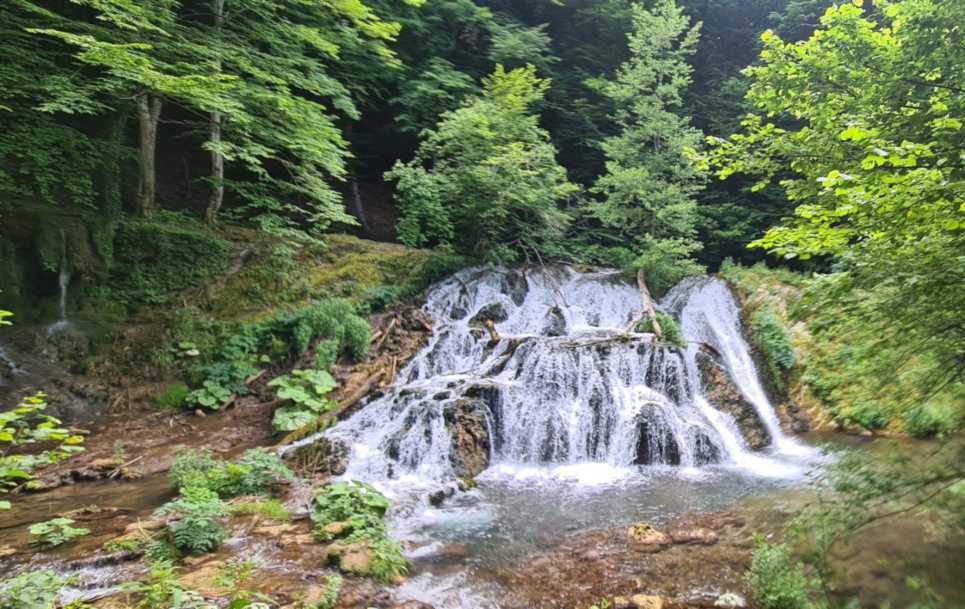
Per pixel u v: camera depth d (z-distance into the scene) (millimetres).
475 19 18141
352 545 4812
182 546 4812
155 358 10078
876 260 3393
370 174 21125
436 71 17172
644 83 16750
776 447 9164
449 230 15734
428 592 4391
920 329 3436
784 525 5422
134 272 11234
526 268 15898
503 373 10359
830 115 5680
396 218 19438
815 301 3783
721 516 6027
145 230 11586
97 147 11656
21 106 10414
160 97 11156
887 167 4871
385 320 12406
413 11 16969
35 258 10023
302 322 10969
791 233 4238
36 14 10047
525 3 21031
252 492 6352
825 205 4938
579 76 20109
